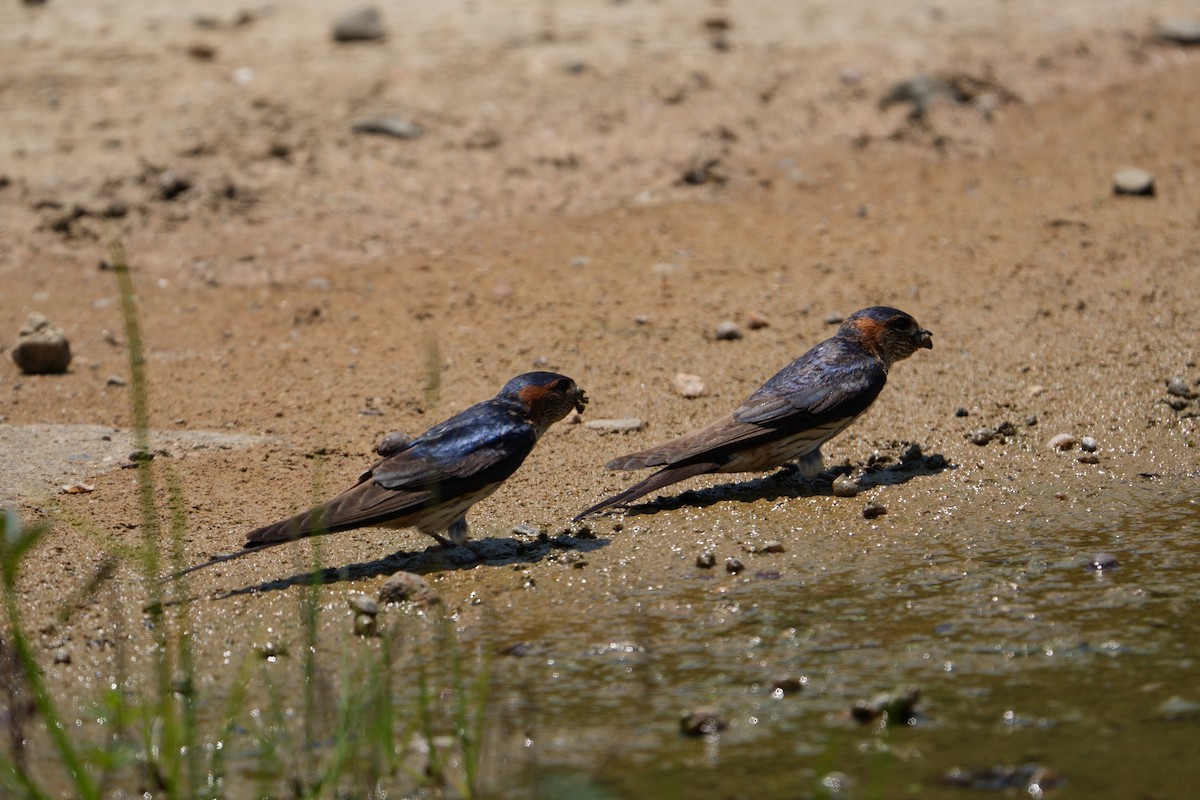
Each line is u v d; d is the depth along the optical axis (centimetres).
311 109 1992
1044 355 1391
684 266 1647
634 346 1452
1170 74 2145
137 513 1138
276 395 1380
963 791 735
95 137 1928
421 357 1448
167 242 1716
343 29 2255
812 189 1848
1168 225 1675
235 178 1828
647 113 1992
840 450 1253
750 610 969
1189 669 857
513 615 976
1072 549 1052
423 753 797
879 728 803
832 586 1004
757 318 1488
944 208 1777
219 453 1258
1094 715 806
